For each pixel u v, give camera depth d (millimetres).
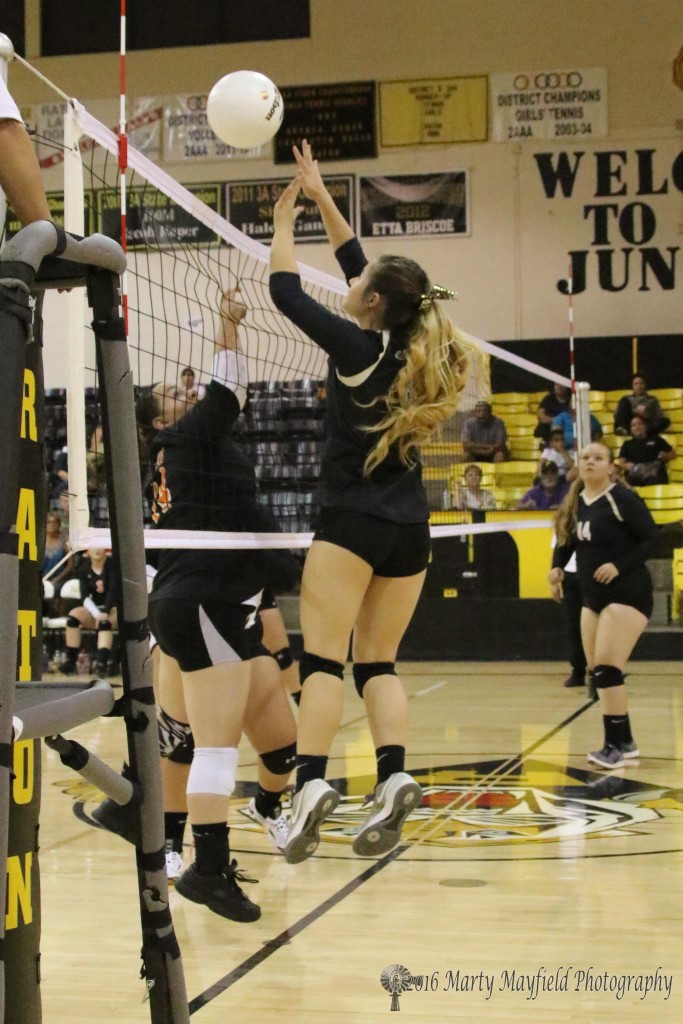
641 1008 2828
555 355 14258
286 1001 2916
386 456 3455
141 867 1886
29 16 15633
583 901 3828
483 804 5523
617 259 14789
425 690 10555
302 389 9305
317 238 15266
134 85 15617
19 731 1496
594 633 6754
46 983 3121
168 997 1884
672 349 14031
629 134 14789
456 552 13320
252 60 15492
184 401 4418
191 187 15500
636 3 14766
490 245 15062
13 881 1984
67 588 12492
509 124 15008
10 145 1792
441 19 15141
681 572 13219
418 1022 2754
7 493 1463
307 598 3400
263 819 4402
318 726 3326
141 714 1872
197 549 3643
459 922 3611
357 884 4121
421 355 3367
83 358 3451
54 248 1641
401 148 15219
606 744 6594
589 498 6648
